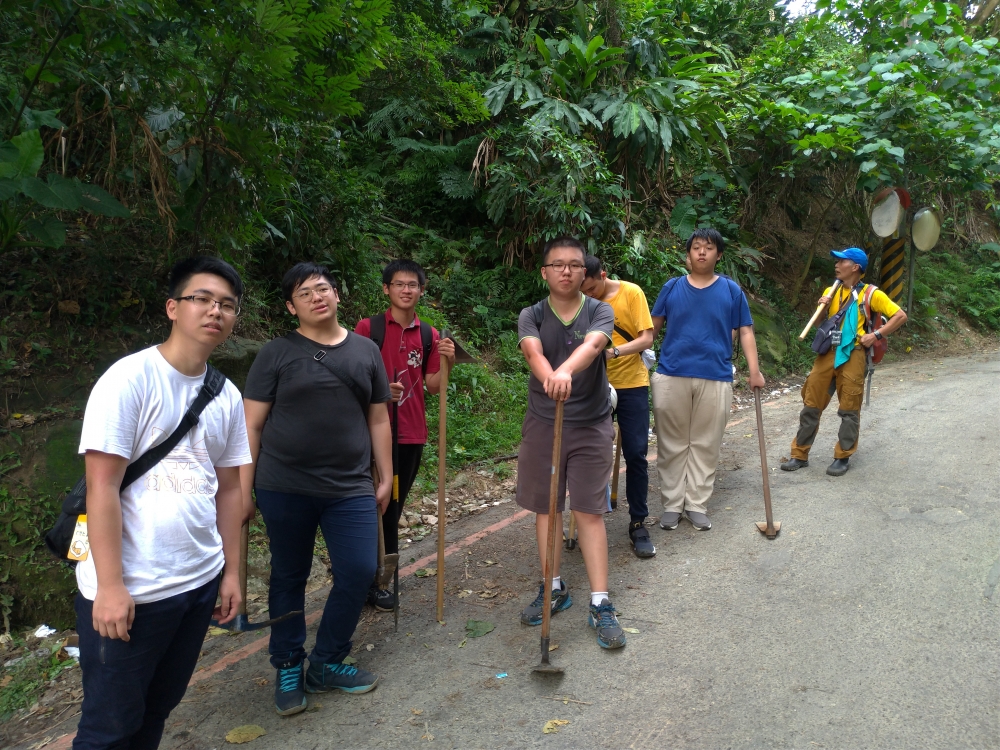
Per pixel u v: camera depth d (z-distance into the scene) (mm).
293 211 5336
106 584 1727
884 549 3785
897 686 2689
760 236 10352
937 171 8961
